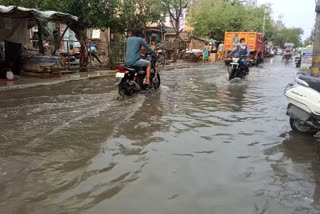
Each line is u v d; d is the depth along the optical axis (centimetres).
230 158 392
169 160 377
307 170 363
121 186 307
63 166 350
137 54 811
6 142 421
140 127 510
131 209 267
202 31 3622
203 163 371
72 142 427
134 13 1775
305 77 530
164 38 3094
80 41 1376
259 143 455
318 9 965
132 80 783
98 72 1345
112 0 1495
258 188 313
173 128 514
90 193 292
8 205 269
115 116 572
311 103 483
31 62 1093
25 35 1144
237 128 529
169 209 269
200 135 482
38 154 383
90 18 1377
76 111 604
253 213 267
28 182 311
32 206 268
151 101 737
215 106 706
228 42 2373
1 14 1024
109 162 364
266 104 746
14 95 762
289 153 417
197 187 310
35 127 492
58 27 1895
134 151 402
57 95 776
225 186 315
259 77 1417
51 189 298
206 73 1533
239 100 792
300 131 515
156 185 312
